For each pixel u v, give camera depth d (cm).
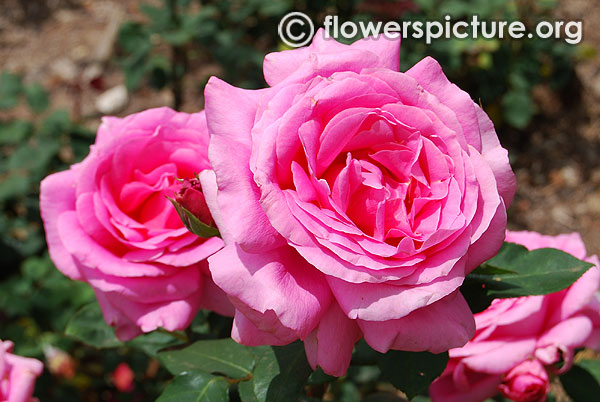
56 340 77
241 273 32
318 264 32
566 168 118
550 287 37
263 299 32
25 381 43
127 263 40
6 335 77
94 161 42
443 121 34
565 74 120
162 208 42
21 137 84
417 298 32
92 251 41
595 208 113
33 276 78
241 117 34
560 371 43
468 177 33
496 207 33
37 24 141
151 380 75
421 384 37
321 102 33
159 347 48
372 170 34
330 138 33
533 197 116
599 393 45
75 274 42
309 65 34
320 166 34
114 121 45
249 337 34
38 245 88
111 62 132
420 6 95
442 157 33
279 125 33
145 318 40
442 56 96
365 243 33
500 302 42
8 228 87
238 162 33
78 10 144
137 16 140
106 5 144
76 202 42
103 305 41
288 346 38
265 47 116
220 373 41
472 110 34
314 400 45
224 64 96
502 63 111
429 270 33
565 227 112
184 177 43
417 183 34
